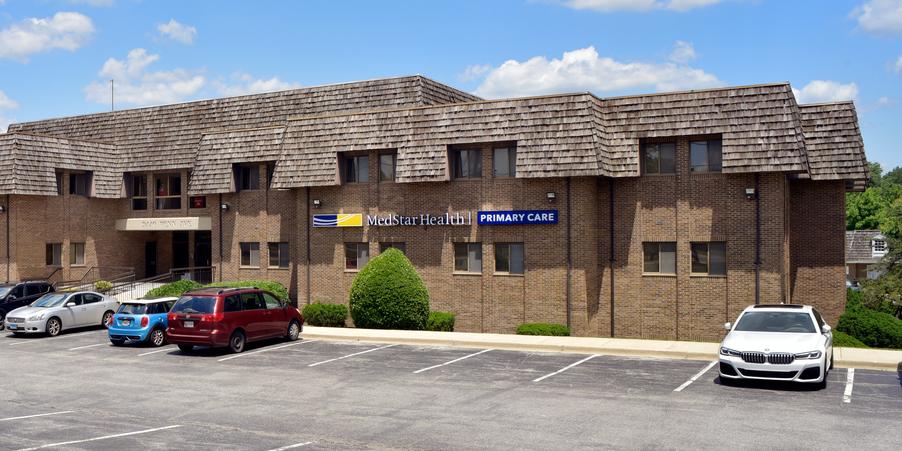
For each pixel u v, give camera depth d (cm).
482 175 3077
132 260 4534
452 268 3139
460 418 1473
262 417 1511
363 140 3247
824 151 2886
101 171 4306
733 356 1736
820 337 1761
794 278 3052
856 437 1296
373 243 3294
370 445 1287
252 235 3788
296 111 3975
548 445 1269
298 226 3466
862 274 7312
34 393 1794
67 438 1352
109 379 1972
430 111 3130
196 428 1423
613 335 2998
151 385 1880
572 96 2884
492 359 2202
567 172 2848
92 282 4259
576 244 2914
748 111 2748
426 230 3188
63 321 2911
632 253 2978
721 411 1499
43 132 4791
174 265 4719
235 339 2381
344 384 1852
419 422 1446
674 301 2917
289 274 3700
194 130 4222
